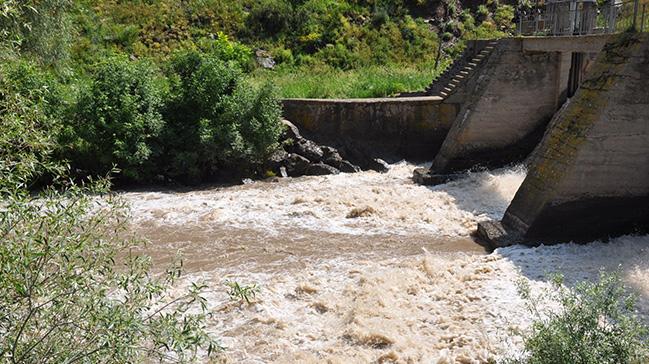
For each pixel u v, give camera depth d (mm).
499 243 13836
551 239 13859
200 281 12148
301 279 12188
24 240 4879
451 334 9789
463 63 25125
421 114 23828
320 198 17938
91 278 5242
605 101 13156
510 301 10789
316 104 23500
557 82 20500
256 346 9680
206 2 33656
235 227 15766
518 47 20094
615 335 6363
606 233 14000
